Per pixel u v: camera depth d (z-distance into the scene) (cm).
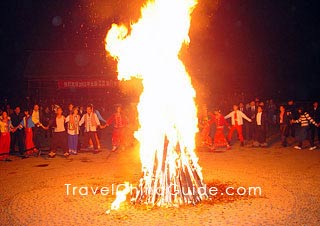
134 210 732
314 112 1475
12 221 685
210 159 1294
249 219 663
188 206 746
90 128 1502
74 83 3203
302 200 774
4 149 1366
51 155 1426
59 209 750
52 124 1427
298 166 1134
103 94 3231
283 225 631
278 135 2036
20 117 1524
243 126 1897
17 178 1048
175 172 777
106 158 1377
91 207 758
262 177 991
